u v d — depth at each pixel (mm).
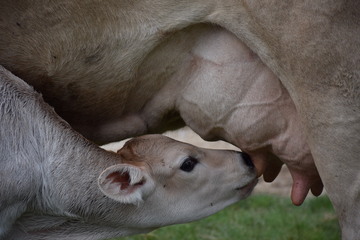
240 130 9898
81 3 9344
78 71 9648
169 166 10750
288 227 15406
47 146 9812
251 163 11078
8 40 9523
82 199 10125
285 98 9570
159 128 10711
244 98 9703
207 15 9352
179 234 14688
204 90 9828
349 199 9008
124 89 9859
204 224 15375
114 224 10594
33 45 9539
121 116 10250
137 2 9367
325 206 16719
